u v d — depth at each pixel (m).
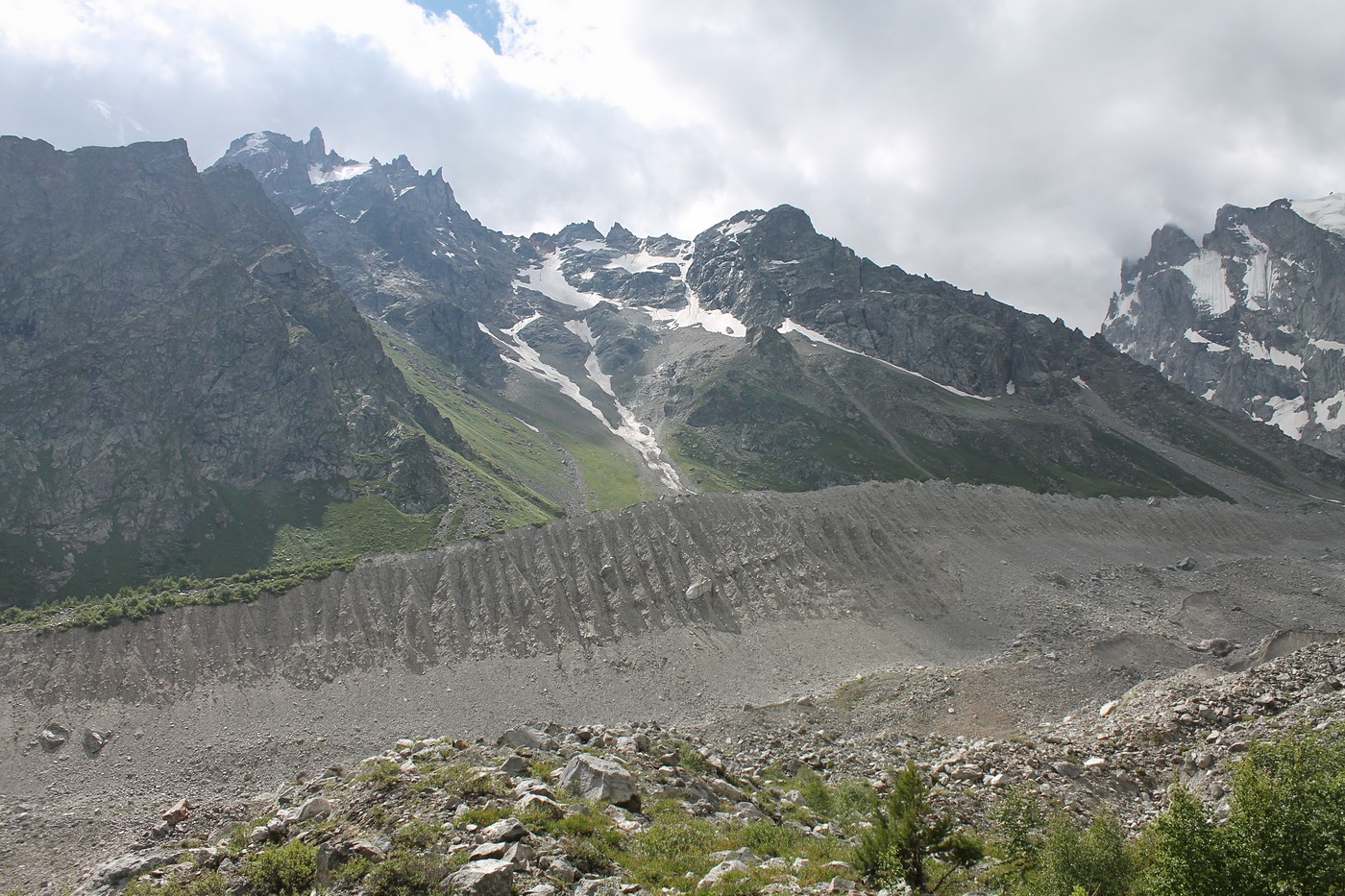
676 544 136.00
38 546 158.50
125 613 107.00
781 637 118.31
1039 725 73.81
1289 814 28.62
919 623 125.81
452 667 107.81
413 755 44.62
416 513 191.50
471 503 198.25
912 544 150.75
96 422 184.75
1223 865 28.59
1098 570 157.88
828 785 57.09
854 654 113.75
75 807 78.56
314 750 89.62
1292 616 133.38
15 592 147.75
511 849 30.00
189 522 175.00
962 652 117.38
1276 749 32.22
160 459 185.38
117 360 197.50
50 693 95.31
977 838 39.91
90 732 90.56
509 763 42.06
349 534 181.12
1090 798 48.00
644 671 108.31
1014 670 89.75
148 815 77.06
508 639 114.19
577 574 127.12
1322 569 170.12
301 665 105.62
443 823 33.19
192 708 96.44
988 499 178.12
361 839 32.09
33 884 66.44
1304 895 27.58
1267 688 55.69
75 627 104.06
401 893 28.14
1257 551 194.12
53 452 176.25
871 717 81.62
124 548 165.38
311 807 36.75
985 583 142.00
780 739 74.25
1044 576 149.00
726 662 111.19
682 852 33.47
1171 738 53.94
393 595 119.00
